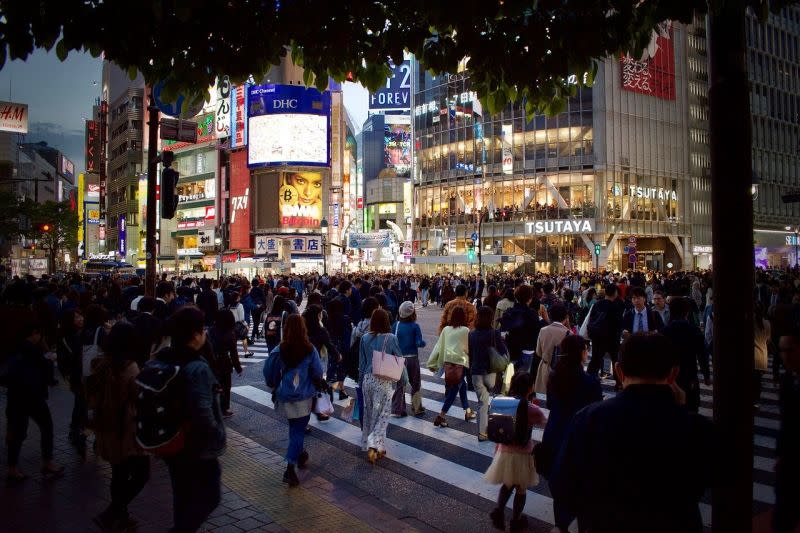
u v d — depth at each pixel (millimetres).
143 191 83875
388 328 7500
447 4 3932
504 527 5355
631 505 2494
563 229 60625
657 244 66250
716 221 3418
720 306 3373
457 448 7793
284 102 70688
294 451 6172
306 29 4316
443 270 67812
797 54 81688
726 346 3334
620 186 61250
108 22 4113
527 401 5285
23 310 6281
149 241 11016
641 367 2652
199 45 4441
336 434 8531
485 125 65188
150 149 11078
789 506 3955
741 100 3381
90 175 128375
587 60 4629
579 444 2701
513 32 4562
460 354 8484
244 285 18609
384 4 4578
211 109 79750
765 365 9883
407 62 88875
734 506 3262
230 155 77062
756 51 76125
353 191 110438
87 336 6785
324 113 72375
